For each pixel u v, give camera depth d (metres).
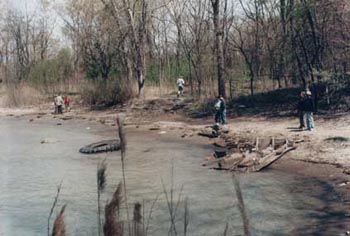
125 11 50.66
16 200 15.36
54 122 42.66
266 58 42.28
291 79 41.38
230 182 18.11
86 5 54.34
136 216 2.75
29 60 54.25
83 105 52.50
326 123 28.58
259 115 34.78
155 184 17.42
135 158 23.34
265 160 20.91
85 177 19.94
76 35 56.28
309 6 32.06
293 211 14.54
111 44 52.84
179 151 25.72
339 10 30.72
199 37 46.09
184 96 47.19
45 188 17.83
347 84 32.59
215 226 12.99
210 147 26.80
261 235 12.47
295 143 24.27
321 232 12.73
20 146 28.62
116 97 50.12
